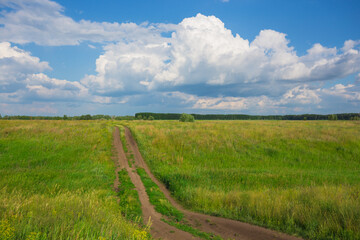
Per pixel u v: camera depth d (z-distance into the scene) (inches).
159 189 427.8
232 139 818.8
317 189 318.7
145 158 692.7
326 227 215.6
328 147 722.8
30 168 516.7
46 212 175.3
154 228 240.4
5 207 172.9
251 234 226.8
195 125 1402.6
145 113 5654.5
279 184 430.3
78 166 553.3
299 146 735.7
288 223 240.7
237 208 300.2
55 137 894.4
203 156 679.7
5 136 858.8
